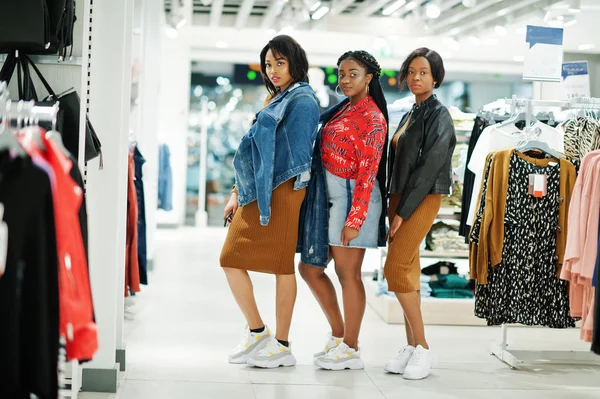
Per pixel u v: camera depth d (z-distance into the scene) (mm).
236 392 3553
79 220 2070
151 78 7719
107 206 3461
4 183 1748
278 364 4055
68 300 1862
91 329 1899
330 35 12266
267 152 3836
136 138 6168
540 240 4168
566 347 4898
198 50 14055
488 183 4176
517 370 4207
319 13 9328
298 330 5117
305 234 4059
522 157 4176
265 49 4137
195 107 14562
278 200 3934
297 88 3984
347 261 4031
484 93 14398
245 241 3982
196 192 14672
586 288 3676
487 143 4621
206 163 14688
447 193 3957
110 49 3461
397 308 5453
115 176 3469
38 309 1744
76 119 2947
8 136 1798
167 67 13531
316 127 3953
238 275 4059
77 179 2059
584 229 3553
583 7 9164
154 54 7703
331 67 14156
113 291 3469
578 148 4465
